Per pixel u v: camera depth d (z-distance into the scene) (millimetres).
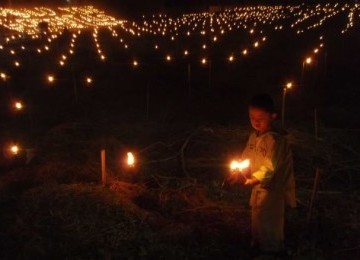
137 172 8391
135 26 30469
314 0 38188
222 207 7035
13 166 8766
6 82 15992
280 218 5590
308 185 7918
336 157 9047
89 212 6316
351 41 23047
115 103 13656
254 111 5340
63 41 24062
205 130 10367
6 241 5918
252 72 17000
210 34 25594
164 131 10766
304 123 11250
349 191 7633
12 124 11891
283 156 5383
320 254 5688
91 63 18969
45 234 5969
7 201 7098
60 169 8141
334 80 15641
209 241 6000
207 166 8664
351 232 6285
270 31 26406
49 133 10578
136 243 5742
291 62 18250
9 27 27250
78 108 13211
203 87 15180
